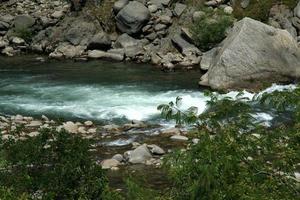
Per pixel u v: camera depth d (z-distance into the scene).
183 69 35.12
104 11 43.34
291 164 6.93
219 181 6.52
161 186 15.58
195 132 7.20
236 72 29.41
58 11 45.00
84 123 23.38
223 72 29.52
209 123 7.41
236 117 7.47
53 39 42.62
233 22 38.56
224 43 31.89
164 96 28.06
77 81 31.86
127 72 34.44
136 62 37.78
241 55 29.66
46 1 47.50
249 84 29.47
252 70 29.45
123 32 41.22
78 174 10.44
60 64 37.47
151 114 24.92
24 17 44.88
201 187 6.46
